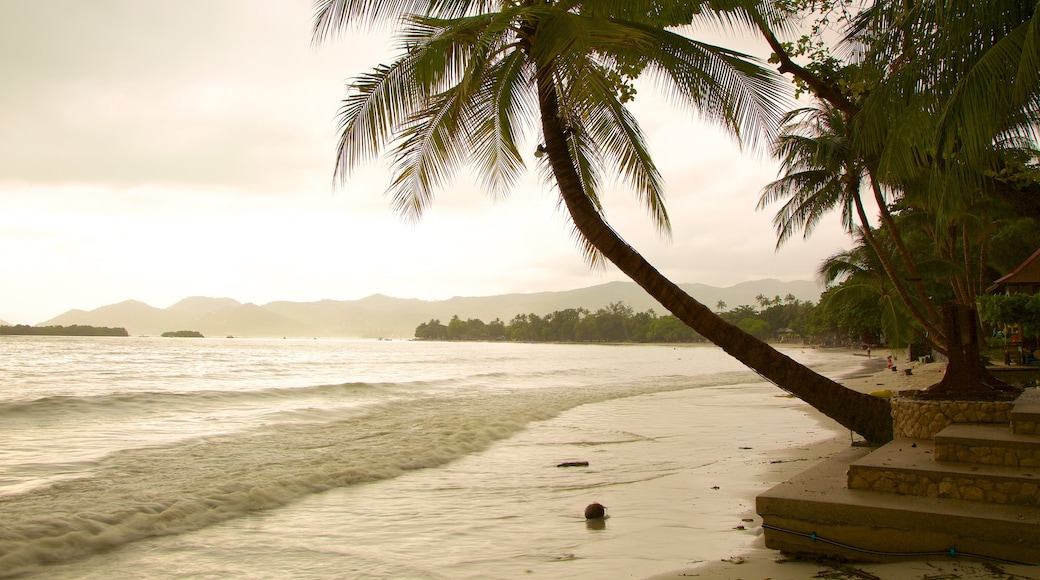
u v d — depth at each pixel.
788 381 7.80
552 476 8.96
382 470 9.16
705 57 7.82
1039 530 3.67
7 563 5.00
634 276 7.92
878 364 52.72
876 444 7.70
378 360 71.50
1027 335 17.70
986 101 5.76
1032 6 6.27
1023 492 4.10
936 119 6.71
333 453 10.52
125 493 7.42
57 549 5.37
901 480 4.51
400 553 5.42
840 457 6.39
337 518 6.67
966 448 4.65
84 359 51.59
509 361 75.19
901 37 7.30
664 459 10.19
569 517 6.61
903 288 16.56
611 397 23.72
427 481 8.66
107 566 5.11
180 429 13.29
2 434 12.09
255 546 5.65
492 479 8.78
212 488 7.72
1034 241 30.52
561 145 8.09
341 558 5.30
